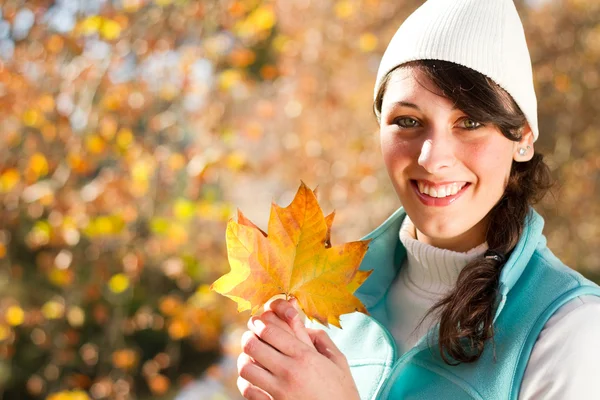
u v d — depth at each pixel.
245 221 1.04
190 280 4.37
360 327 1.38
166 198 4.28
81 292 4.05
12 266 4.39
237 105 4.49
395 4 5.24
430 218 1.16
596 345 1.05
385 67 1.20
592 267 6.24
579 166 5.75
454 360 1.15
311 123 5.00
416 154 1.15
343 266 1.03
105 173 4.00
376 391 1.26
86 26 3.76
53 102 3.76
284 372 1.01
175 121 4.15
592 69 5.71
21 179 3.87
